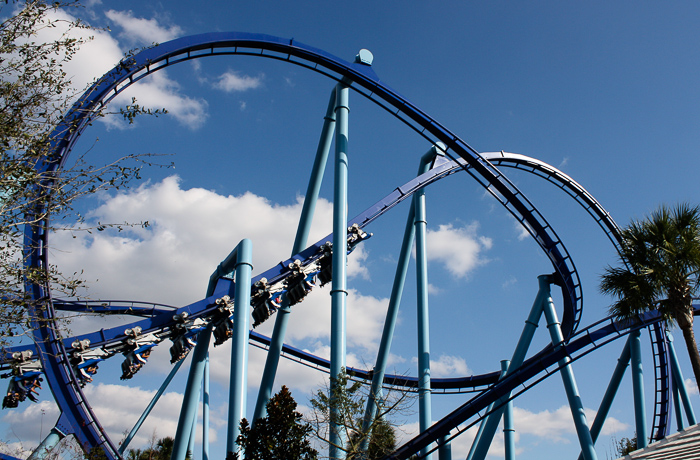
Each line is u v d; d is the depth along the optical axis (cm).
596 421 3134
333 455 1938
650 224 1731
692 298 1647
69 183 1020
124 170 1063
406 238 3062
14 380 1975
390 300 3003
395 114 2750
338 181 2470
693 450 1791
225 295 2562
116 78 2039
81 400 2031
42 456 1900
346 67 2561
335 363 2112
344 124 2608
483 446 2473
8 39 984
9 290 978
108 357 2245
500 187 2841
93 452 1944
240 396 1998
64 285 1041
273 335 2717
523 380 2447
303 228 2816
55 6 1027
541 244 2945
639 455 2145
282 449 1614
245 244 2258
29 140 993
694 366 1569
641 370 2936
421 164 3153
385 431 2136
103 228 1052
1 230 944
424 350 2700
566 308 3212
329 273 2695
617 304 1820
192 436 3173
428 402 2581
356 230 2758
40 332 1973
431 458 2416
